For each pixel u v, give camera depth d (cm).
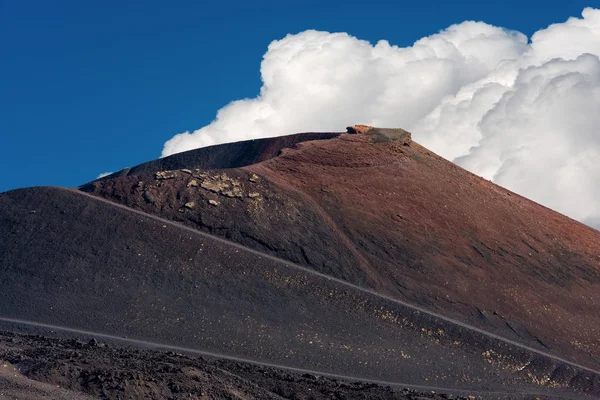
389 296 7375
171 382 4025
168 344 5966
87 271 6719
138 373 3975
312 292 6931
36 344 4944
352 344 6400
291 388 4819
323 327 6531
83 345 5050
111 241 7069
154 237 7156
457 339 6788
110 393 3812
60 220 7288
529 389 6419
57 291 6462
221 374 4675
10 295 6372
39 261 6806
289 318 6556
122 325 6144
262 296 6756
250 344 6144
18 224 7256
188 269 6888
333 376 5834
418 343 6638
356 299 6956
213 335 6175
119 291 6531
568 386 6619
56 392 3625
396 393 5219
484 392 6103
